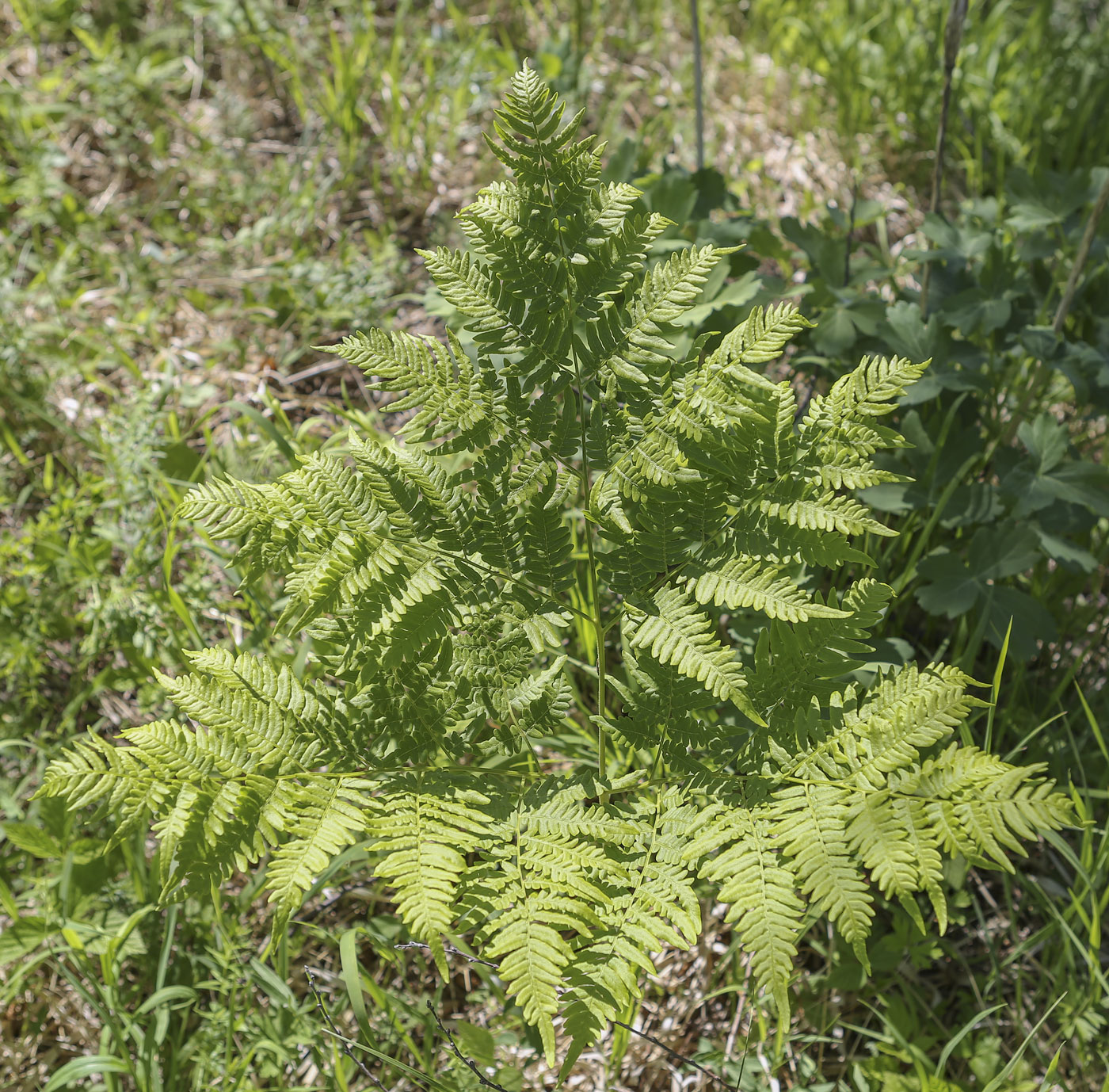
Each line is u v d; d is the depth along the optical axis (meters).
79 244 3.53
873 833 1.46
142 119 3.92
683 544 1.69
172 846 1.46
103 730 2.71
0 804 2.46
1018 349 2.96
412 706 1.69
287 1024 2.14
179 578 2.86
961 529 2.65
